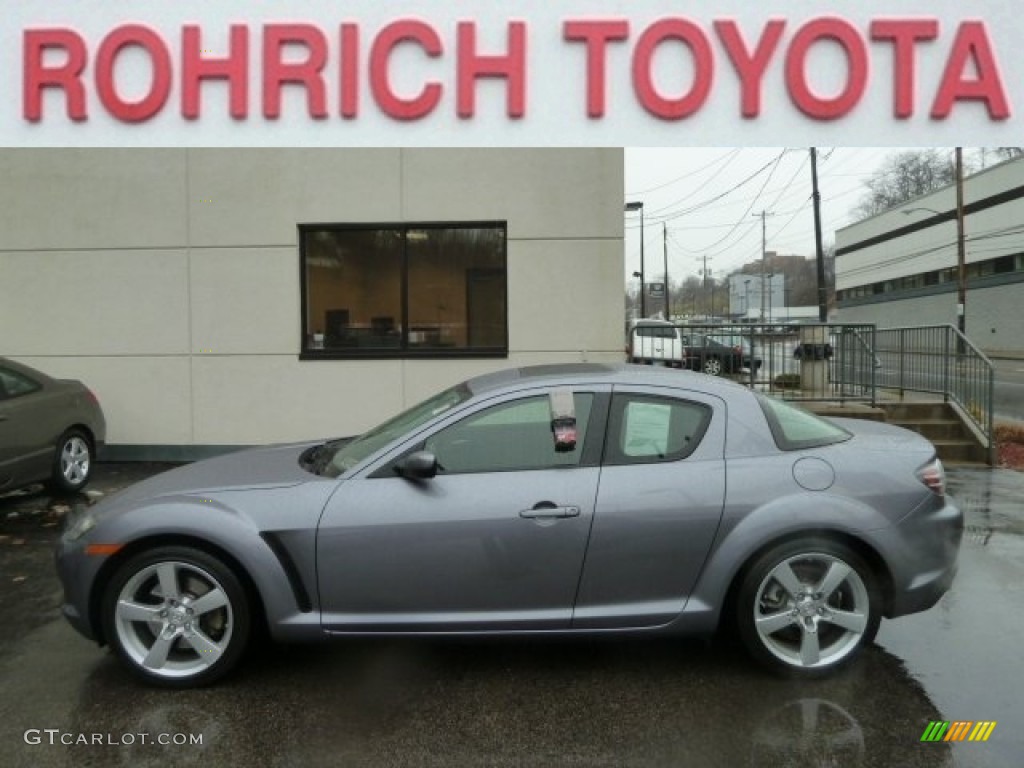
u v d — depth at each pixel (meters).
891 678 3.55
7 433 6.49
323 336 8.81
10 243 8.80
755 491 3.44
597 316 8.48
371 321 8.79
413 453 3.52
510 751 2.98
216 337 8.75
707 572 3.43
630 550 3.41
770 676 3.56
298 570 3.45
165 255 8.73
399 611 3.45
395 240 8.71
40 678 3.61
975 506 7.00
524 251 8.49
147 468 8.59
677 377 3.76
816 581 3.51
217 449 8.81
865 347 10.27
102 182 8.70
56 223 8.76
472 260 8.70
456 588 3.43
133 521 3.44
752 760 2.90
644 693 3.42
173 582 3.48
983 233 41.81
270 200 8.64
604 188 8.41
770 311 63.47
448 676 3.61
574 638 3.47
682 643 3.95
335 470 3.71
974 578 4.98
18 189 8.76
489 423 3.58
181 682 3.47
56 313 8.83
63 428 7.20
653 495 3.43
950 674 3.60
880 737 3.06
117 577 3.47
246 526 3.43
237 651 3.48
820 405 9.94
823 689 3.45
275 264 8.69
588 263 8.47
